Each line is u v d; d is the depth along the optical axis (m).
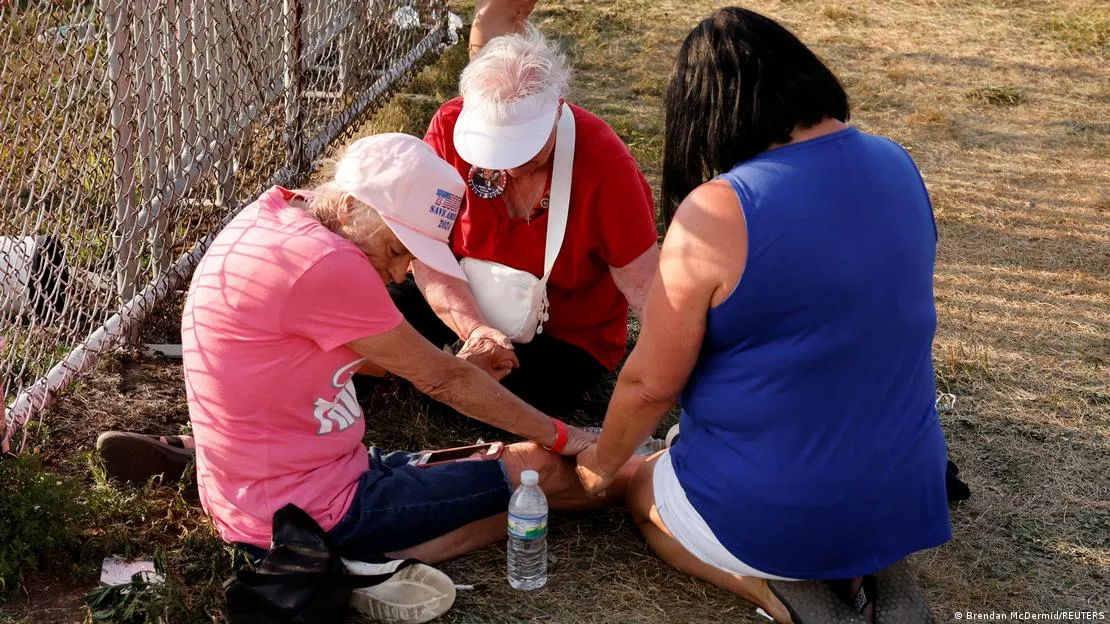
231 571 2.68
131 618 2.59
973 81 7.51
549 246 3.20
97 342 3.61
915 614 2.55
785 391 2.36
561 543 3.01
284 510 2.54
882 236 2.29
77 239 3.85
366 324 2.49
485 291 3.30
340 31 5.58
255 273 2.46
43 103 3.66
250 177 4.62
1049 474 3.40
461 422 3.61
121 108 3.64
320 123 5.40
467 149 3.00
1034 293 4.67
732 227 2.25
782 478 2.40
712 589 2.83
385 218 2.47
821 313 2.27
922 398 2.48
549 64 3.04
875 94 7.20
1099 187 5.86
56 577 2.77
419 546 2.80
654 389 2.46
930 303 2.43
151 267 4.02
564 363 3.46
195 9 4.20
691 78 2.37
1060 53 8.12
